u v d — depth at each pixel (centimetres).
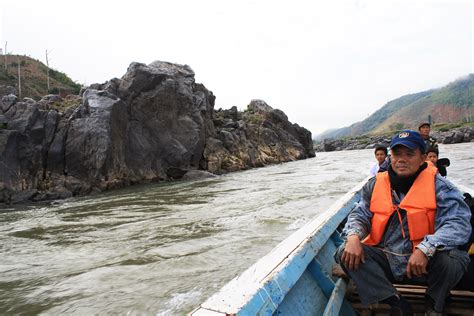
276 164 3459
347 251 246
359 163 2823
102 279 566
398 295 244
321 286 300
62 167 1872
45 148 1847
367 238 267
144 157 2219
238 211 1019
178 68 3095
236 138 3120
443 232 227
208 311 176
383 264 255
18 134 1733
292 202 1097
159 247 711
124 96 2272
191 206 1172
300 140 4728
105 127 1923
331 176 1852
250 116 4225
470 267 252
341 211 447
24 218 1172
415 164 245
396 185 252
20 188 1692
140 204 1304
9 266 662
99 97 2044
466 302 258
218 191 1530
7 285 569
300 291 268
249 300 188
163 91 2389
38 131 1841
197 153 2581
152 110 2358
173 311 447
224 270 567
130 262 636
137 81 2316
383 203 256
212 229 826
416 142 242
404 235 247
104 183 1883
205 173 2333
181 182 2091
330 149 8531
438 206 238
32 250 766
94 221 1036
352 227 260
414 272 227
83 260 671
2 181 1625
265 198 1223
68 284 557
